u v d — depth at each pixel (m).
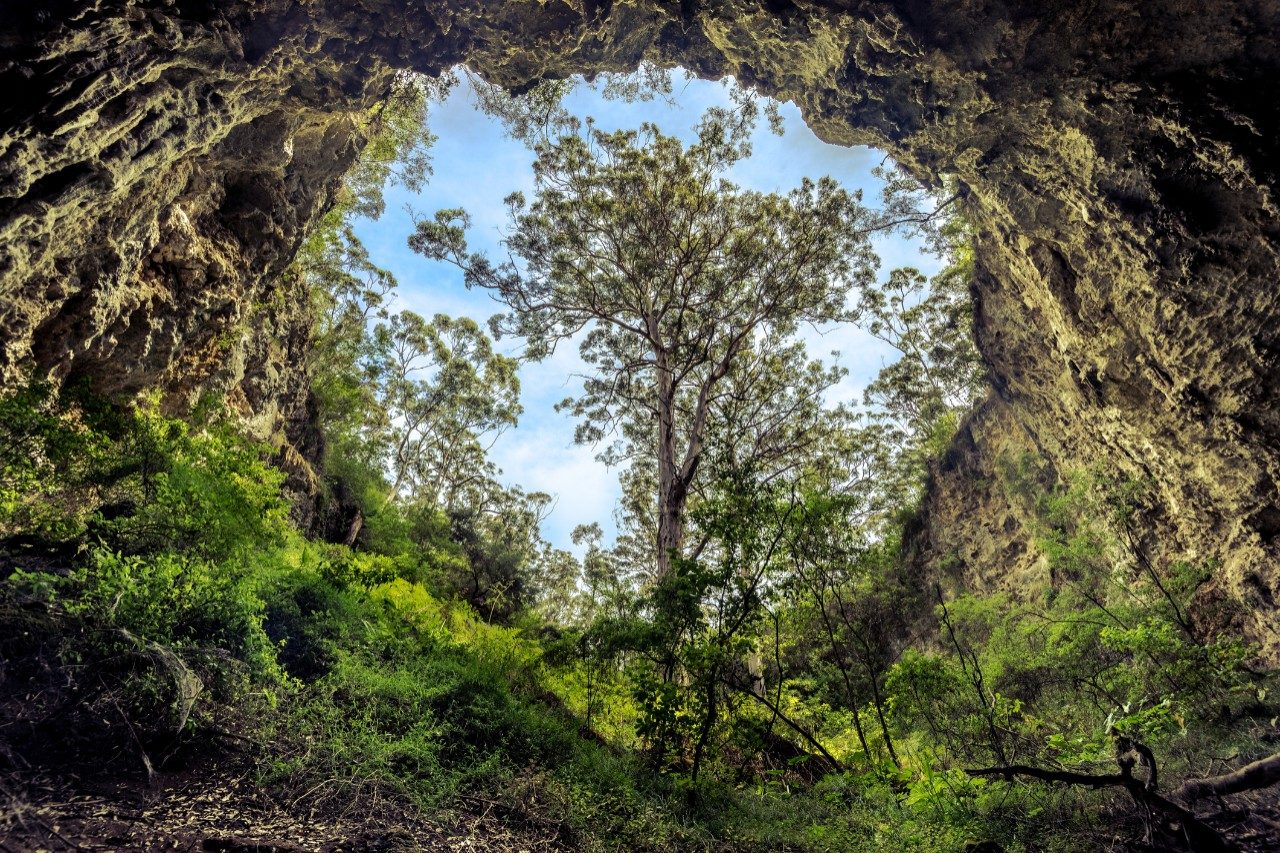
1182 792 5.10
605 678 9.29
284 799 3.90
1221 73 8.91
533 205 19.95
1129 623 10.35
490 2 8.27
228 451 7.33
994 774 5.95
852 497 9.05
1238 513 11.12
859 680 10.73
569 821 5.05
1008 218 12.98
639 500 26.30
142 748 3.67
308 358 20.19
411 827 4.14
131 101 6.51
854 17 9.53
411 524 22.88
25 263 6.76
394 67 8.62
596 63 10.61
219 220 11.98
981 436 21.53
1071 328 13.47
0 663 3.68
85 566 4.92
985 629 13.24
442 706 6.27
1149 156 9.85
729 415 20.42
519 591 24.81
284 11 7.24
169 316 10.73
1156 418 12.28
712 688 7.53
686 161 19.50
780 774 8.35
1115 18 9.09
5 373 7.23
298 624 6.34
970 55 9.76
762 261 19.97
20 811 2.96
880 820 6.13
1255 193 9.09
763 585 8.44
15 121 5.59
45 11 5.36
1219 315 10.22
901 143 11.60
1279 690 7.61
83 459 6.38
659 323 21.80
